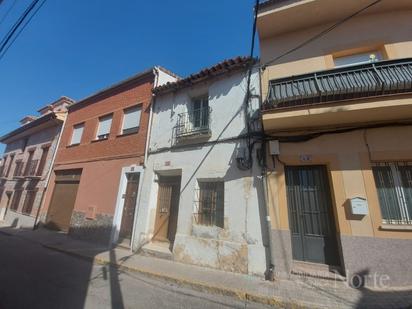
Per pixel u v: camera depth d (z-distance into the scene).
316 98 4.79
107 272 5.54
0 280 4.66
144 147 8.44
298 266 4.82
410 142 4.61
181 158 7.22
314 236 4.96
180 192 6.86
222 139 6.50
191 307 3.78
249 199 5.56
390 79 4.37
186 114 7.72
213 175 6.33
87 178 10.29
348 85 4.59
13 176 16.31
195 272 5.25
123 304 3.82
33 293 4.10
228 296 4.21
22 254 7.00
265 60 6.42
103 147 10.17
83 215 9.61
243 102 6.45
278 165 5.41
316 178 5.26
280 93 5.12
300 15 6.03
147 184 7.86
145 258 6.52
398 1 5.47
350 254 4.39
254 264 5.05
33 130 16.12
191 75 7.51
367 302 3.69
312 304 3.66
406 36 5.33
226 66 6.89
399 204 4.54
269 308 3.77
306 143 5.31
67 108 13.81
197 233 6.11
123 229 8.15
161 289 4.53
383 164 4.80
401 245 4.19
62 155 12.50
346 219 4.58
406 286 4.02
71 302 3.82
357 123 4.98
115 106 10.54
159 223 7.48
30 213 12.97
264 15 6.09
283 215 5.06
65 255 7.12
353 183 4.71
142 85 9.68
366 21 5.75
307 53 6.01
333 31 5.98
